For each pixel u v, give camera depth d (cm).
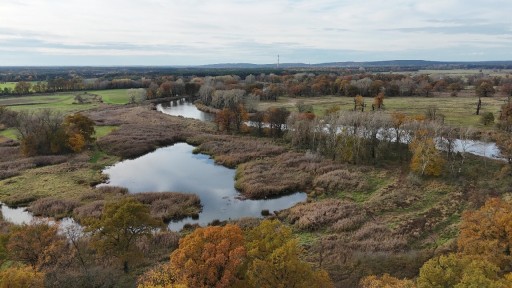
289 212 5725
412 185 6481
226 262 2905
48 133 8806
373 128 7869
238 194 6669
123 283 3603
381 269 3859
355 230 5075
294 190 6769
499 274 3138
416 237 4803
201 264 2878
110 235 3656
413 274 3709
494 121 10331
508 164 7019
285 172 7456
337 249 4450
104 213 3825
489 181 6419
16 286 2811
